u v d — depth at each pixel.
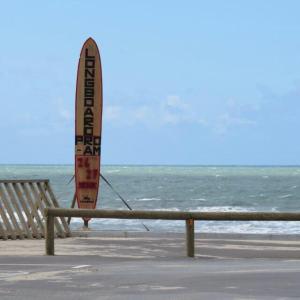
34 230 23.61
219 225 51.44
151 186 142.12
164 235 25.30
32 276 13.89
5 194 23.39
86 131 28.70
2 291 12.04
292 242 22.73
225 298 11.22
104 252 19.45
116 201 96.50
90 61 28.64
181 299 11.15
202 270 14.88
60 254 18.75
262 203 94.31
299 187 136.62
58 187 137.62
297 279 13.33
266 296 11.40
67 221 25.73
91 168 28.72
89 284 12.80
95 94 28.66
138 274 14.16
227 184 152.00
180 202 94.88
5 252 19.25
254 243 22.39
